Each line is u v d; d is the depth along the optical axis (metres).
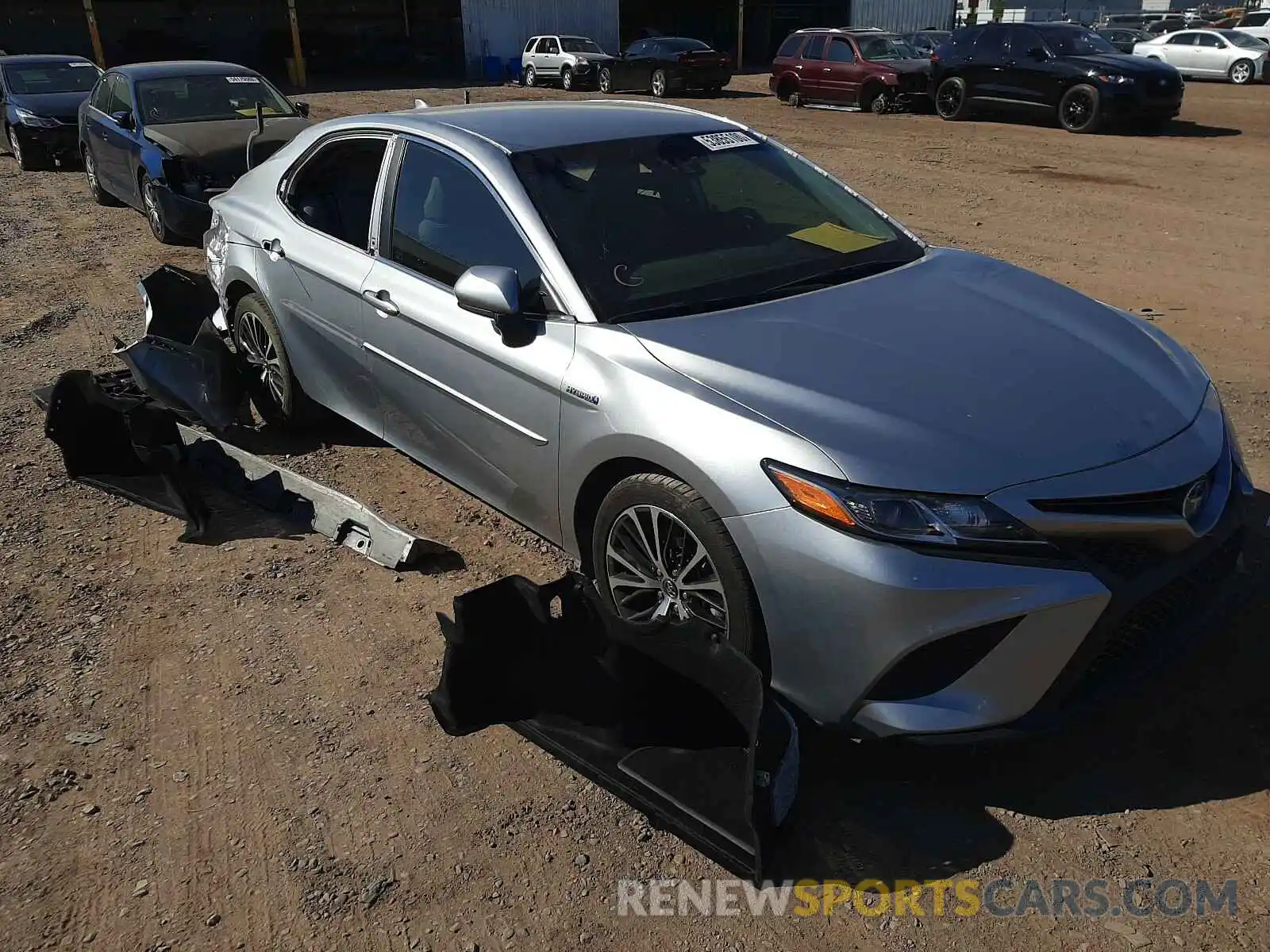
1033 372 2.96
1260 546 3.88
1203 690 3.15
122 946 2.38
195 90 10.32
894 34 22.66
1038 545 2.49
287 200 4.75
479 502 4.49
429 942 2.37
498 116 4.17
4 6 35.28
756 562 2.67
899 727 2.54
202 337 5.07
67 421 4.59
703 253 3.58
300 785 2.86
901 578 2.46
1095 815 2.68
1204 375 3.38
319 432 5.26
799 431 2.67
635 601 3.20
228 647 3.47
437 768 2.91
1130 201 11.05
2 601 3.77
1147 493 2.61
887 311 3.32
